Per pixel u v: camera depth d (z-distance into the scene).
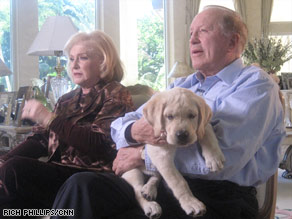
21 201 1.48
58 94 2.69
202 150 1.16
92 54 1.68
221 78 1.42
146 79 5.75
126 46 5.57
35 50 2.70
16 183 1.44
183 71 5.24
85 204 1.12
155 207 1.15
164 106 1.16
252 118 1.24
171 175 1.16
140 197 1.21
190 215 1.09
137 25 5.62
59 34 2.68
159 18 5.72
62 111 1.71
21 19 4.55
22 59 4.57
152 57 5.74
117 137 1.40
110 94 1.60
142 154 1.29
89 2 5.12
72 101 1.71
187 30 5.73
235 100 1.26
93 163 1.57
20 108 2.38
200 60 1.49
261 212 1.41
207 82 1.47
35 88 2.44
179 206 1.20
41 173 1.49
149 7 5.64
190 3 5.71
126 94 1.64
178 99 1.14
